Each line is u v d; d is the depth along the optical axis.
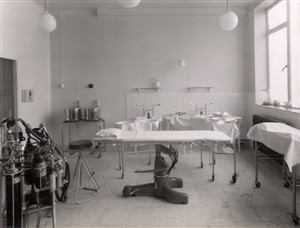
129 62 5.43
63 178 2.46
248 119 5.45
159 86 5.45
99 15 5.30
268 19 5.05
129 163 4.39
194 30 5.38
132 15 5.34
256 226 2.33
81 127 5.50
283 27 4.51
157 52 5.41
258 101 5.13
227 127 4.17
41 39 5.04
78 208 2.75
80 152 3.16
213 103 5.46
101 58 5.43
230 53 5.40
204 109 5.46
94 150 5.29
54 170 2.17
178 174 3.76
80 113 5.23
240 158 4.55
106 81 5.46
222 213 2.59
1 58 3.78
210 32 5.38
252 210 2.63
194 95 5.45
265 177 3.58
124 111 5.49
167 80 5.44
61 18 5.38
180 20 5.37
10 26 3.93
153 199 2.95
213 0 4.89
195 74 5.43
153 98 5.47
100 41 5.41
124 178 3.65
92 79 5.45
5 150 2.16
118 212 2.65
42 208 2.36
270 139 2.81
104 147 5.34
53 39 5.40
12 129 2.26
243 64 5.42
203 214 2.57
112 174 3.83
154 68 5.43
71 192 3.16
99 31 5.39
